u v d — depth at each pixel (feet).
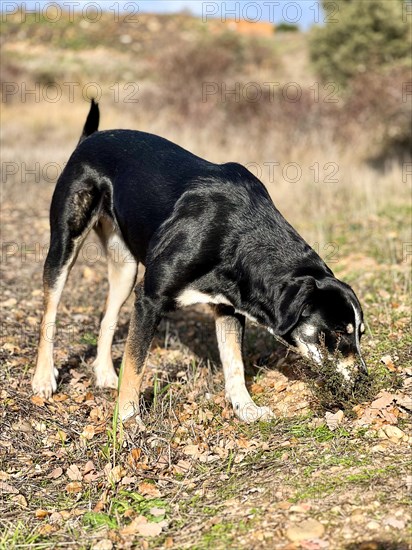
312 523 9.82
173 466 12.41
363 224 26.84
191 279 13.42
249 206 13.73
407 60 51.44
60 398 15.30
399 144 45.37
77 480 12.26
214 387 15.47
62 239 15.92
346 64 55.52
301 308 12.26
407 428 12.22
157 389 14.78
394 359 15.05
